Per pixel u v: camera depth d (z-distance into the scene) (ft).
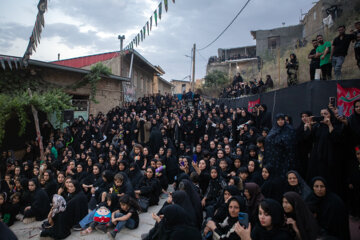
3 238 7.77
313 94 18.40
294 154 13.69
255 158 17.78
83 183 19.77
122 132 31.50
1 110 25.57
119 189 15.87
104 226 14.46
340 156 12.44
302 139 13.96
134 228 14.61
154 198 17.99
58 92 32.01
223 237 10.34
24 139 33.35
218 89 76.89
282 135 13.97
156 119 32.32
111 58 51.06
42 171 20.93
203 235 12.16
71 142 31.71
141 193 17.44
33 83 32.45
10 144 31.81
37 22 12.16
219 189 15.30
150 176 18.12
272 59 56.59
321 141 12.71
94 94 40.24
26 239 14.58
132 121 33.42
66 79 36.68
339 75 19.83
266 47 75.87
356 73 23.06
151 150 27.50
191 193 12.82
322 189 9.82
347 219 9.43
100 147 28.86
